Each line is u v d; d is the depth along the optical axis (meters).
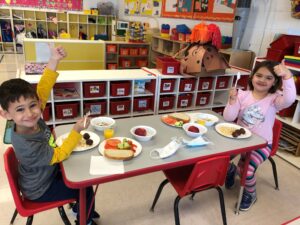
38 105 1.13
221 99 3.09
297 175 2.37
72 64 3.65
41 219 1.68
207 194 2.04
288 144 2.68
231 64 3.14
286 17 2.83
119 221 1.71
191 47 2.60
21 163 1.16
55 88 2.48
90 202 1.38
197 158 1.31
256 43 3.25
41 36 7.61
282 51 2.49
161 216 1.78
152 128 1.56
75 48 3.58
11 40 7.46
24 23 7.41
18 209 1.17
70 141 1.17
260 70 1.72
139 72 2.65
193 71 2.50
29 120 1.08
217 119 1.80
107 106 2.49
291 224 0.82
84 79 2.25
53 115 2.28
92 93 2.36
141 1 5.96
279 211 1.91
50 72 1.39
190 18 4.20
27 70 2.37
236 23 3.25
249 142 1.52
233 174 2.06
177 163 1.25
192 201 1.95
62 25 7.73
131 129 1.51
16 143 1.08
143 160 1.24
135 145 1.36
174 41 4.15
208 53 2.50
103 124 1.55
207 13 3.79
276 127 1.96
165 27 4.71
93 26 7.96
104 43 3.79
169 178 1.57
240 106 1.88
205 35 2.47
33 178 1.21
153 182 2.14
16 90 1.04
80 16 7.71
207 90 2.84
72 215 1.72
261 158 1.80
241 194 1.80
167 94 2.73
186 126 1.62
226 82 2.92
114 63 4.52
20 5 7.25
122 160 1.22
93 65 3.81
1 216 1.68
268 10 3.04
